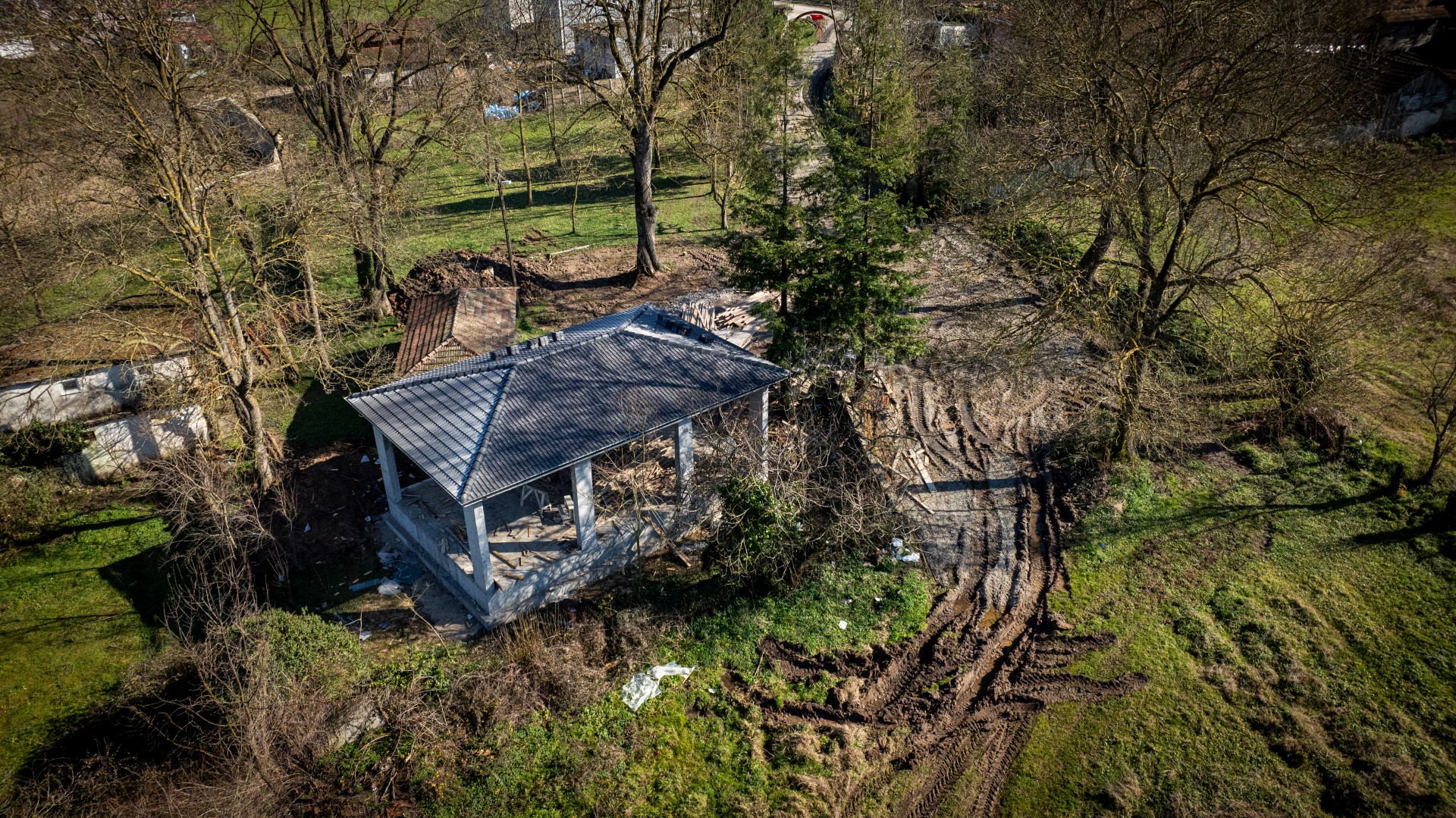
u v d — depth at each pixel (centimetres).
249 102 3162
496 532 2366
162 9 2352
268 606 2114
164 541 2503
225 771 1709
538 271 4134
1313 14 2722
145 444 2819
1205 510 2388
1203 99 2569
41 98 2788
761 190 3005
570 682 1895
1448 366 2880
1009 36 4522
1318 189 2430
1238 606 2064
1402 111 4588
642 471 2539
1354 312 2456
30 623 2222
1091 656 1978
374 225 3438
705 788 1722
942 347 3341
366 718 1841
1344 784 1639
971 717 1858
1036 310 3247
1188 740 1761
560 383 2300
